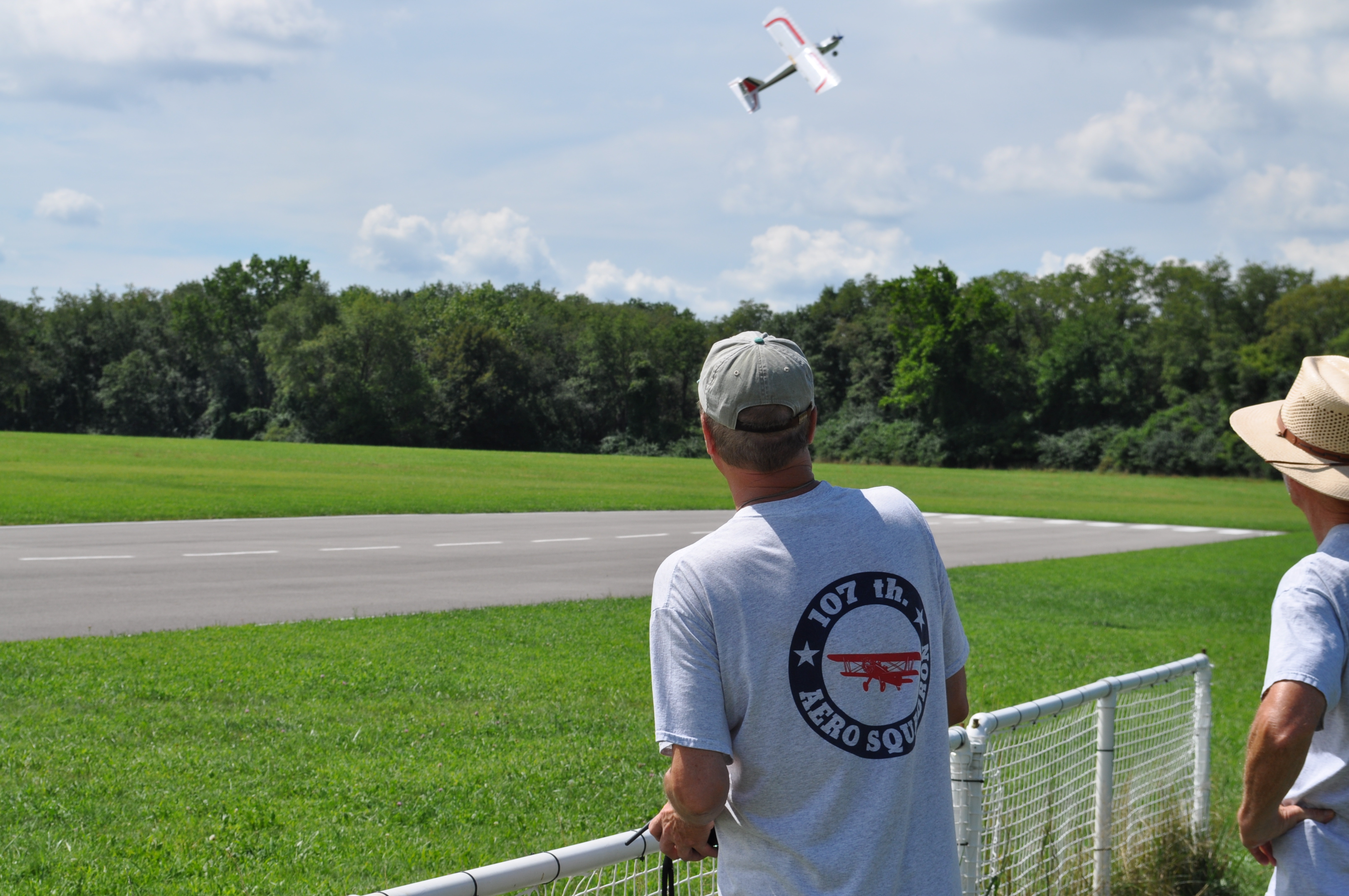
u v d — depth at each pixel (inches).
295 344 3681.1
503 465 2074.3
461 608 490.6
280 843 191.2
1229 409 3083.2
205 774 228.4
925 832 68.5
